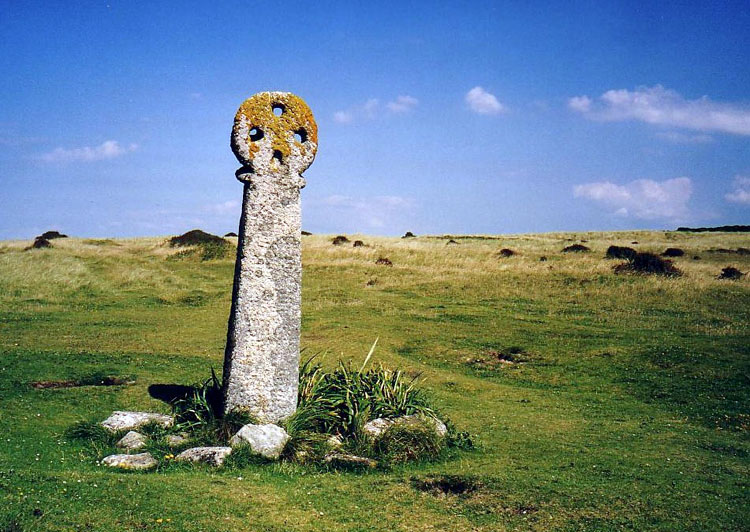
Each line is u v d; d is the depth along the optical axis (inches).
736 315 1178.0
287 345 510.3
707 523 344.2
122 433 475.2
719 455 497.4
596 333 1042.1
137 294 1408.7
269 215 510.9
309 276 1674.5
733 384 745.0
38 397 591.8
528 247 2337.6
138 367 759.7
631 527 338.6
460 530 334.6
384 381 561.0
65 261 1660.9
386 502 371.9
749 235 3014.3
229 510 340.8
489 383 802.2
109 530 302.7
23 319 1098.1
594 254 1983.3
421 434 475.5
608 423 611.5
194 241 2192.4
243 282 502.6
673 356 869.2
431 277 1631.4
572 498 378.0
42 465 403.9
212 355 860.0
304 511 350.9
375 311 1258.0
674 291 1363.2
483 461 465.1
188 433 478.9
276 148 513.7
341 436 487.8
